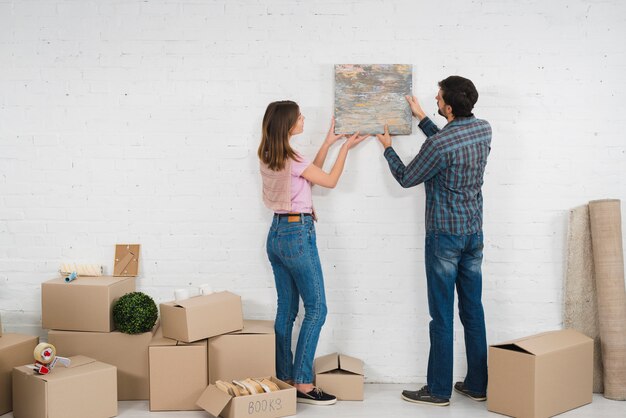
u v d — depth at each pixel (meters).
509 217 3.62
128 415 3.17
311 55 3.57
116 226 3.68
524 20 3.54
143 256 3.69
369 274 3.67
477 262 3.35
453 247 3.24
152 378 3.22
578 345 3.26
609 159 3.58
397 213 3.63
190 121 3.62
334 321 3.69
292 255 3.24
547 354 3.09
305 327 3.32
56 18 3.60
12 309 3.71
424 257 3.64
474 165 3.17
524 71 3.55
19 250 3.70
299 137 3.60
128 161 3.65
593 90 3.55
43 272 3.70
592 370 3.35
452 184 3.18
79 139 3.64
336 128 3.53
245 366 3.33
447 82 3.17
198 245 3.68
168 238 3.68
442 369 3.32
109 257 3.69
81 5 3.58
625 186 3.59
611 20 3.53
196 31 3.58
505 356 3.16
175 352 3.22
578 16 3.53
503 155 3.60
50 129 3.64
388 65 3.52
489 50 3.55
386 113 3.52
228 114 3.61
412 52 3.55
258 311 3.71
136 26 3.59
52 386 2.89
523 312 3.65
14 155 3.65
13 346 3.18
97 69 3.61
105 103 3.62
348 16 3.55
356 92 3.52
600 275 3.47
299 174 3.21
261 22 3.57
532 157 3.59
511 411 3.15
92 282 3.41
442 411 3.25
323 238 3.66
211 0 3.57
